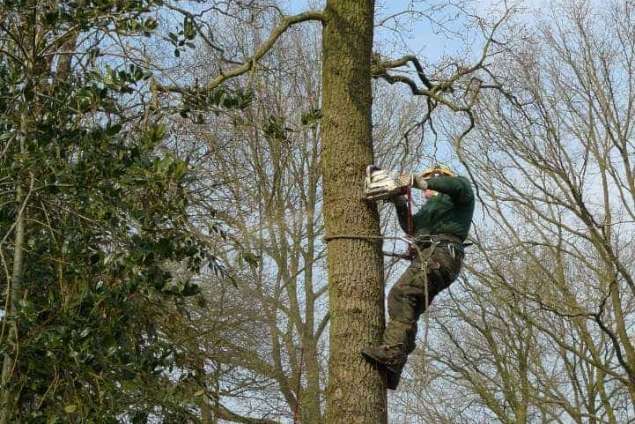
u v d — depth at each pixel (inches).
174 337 423.5
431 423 1015.6
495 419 1028.5
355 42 339.6
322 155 333.7
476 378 1010.1
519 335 908.6
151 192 312.0
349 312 313.1
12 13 317.4
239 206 477.1
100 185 293.9
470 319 954.1
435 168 358.6
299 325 836.0
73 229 313.4
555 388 929.5
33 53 325.7
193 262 350.6
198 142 440.5
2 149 319.0
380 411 308.2
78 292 304.3
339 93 334.6
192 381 383.2
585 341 863.7
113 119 359.9
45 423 297.4
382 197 322.7
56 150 297.0
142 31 321.4
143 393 334.0
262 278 710.5
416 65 420.8
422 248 337.4
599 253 818.2
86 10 316.5
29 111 316.5
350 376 308.2
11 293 296.5
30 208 320.8
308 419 815.7
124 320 313.4
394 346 310.5
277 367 799.7
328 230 324.8
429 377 922.1
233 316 668.1
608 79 890.1
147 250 298.7
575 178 841.5
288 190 729.0
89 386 319.9
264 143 532.1
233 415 713.0
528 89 802.2
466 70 435.2
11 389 298.4
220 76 360.8
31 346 293.0
